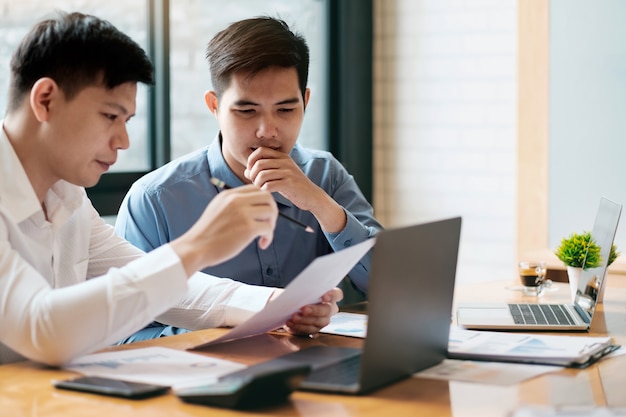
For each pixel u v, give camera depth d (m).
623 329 2.35
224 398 1.52
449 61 5.27
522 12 4.20
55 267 2.21
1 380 1.73
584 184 4.12
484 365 1.87
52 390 1.65
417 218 5.44
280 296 1.87
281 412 1.51
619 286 3.55
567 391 1.64
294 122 2.67
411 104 5.43
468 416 1.49
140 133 4.48
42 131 1.99
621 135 4.03
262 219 1.87
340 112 5.39
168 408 1.53
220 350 1.98
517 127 4.24
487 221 5.18
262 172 2.65
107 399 1.59
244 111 2.63
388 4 5.48
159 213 2.90
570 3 4.12
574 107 4.13
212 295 2.32
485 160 5.17
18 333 1.80
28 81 1.98
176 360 1.88
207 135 4.78
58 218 2.19
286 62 2.60
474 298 2.89
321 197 2.70
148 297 1.80
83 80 1.92
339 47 5.38
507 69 5.07
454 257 1.91
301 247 2.98
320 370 1.75
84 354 1.84
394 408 1.53
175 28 4.58
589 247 2.65
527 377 1.75
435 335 1.86
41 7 3.99
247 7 4.96
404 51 5.43
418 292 1.77
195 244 1.84
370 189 5.55
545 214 4.20
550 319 2.40
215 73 2.68
